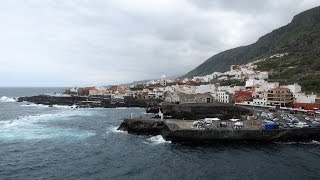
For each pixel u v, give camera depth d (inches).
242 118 5403.5
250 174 2797.7
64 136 4648.1
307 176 2748.5
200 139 4082.2
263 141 4126.5
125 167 3024.1
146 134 4707.2
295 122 4677.7
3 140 4343.0
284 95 6958.7
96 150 3735.2
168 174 2797.7
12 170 2945.4
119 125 5679.1
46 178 2709.2
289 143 4089.6
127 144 4062.5
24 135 4724.4
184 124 4726.9
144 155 3476.9
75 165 3105.3
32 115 7632.9
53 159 3339.1
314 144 4037.9
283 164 3102.9
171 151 3644.2
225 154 3496.6
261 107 6963.6
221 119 5398.6
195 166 3036.4
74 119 6697.8
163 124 4751.5
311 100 6609.3
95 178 2704.2
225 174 2795.3
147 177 2721.5
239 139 4109.3
